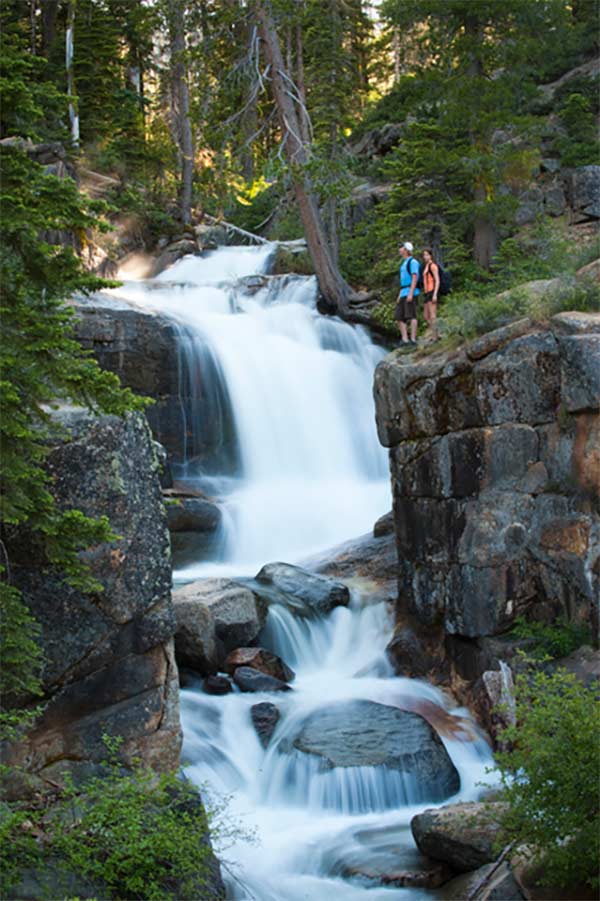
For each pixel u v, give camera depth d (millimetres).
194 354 21000
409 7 25141
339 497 19562
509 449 12547
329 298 25906
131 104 36500
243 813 9562
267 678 12297
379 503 19469
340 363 22984
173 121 40781
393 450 14203
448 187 25578
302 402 21812
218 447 20922
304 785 10430
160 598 8914
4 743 8086
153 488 9055
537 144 27172
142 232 33688
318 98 31688
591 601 11570
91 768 8391
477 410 12875
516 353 12461
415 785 10430
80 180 32125
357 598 14742
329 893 8711
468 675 12797
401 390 13766
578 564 11727
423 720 11445
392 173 25672
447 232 24672
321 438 21594
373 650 13953
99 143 34500
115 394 7637
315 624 14133
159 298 25938
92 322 19812
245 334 22484
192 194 37031
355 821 9992
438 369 13312
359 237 30875
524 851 7992
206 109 26219
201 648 12383
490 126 24406
